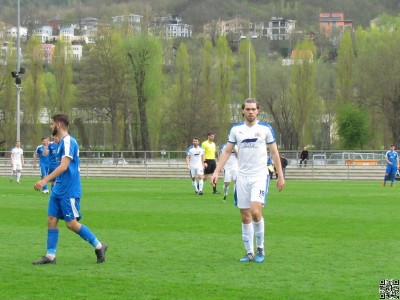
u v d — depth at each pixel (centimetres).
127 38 11075
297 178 7250
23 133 11344
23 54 11538
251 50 11544
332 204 3506
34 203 3541
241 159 1753
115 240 2109
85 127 11900
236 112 11794
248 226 1742
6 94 11112
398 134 10662
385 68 10494
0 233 2284
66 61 11550
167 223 2592
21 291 1395
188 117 11344
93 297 1344
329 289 1408
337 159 7969
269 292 1381
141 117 11144
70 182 1678
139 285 1445
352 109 10588
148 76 11069
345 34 11181
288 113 11694
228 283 1465
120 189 4975
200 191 4344
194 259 1759
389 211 3098
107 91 11069
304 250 1908
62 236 2167
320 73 12119
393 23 11675
